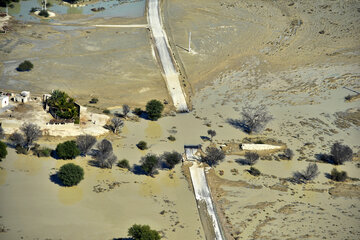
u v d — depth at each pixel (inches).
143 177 4574.3
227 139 5462.6
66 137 5142.7
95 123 5477.4
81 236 3634.4
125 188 4352.9
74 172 4217.5
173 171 4739.2
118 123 5374.0
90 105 5989.2
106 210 3996.1
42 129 5137.8
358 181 4768.7
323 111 6235.2
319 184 4672.7
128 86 6648.6
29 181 4296.3
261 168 4899.1
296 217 4106.8
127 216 3944.4
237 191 4473.4
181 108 6225.4
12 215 3789.4
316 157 5187.0
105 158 4635.8
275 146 5339.6
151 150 5088.6
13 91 6131.9
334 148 5083.7
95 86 6555.1
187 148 5191.9
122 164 4677.7
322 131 5753.0
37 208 3917.3
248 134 5620.1
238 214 4119.1
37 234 3597.4
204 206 4215.1
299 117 6063.0
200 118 5964.6
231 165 4928.6
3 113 5403.5
